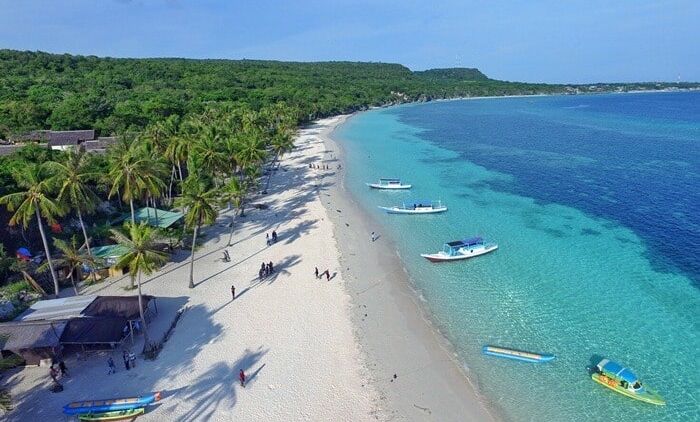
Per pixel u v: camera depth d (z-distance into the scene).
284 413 33.75
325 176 106.75
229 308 48.25
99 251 57.28
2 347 37.97
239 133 97.25
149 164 57.66
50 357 39.19
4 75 169.00
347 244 65.38
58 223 62.06
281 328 44.50
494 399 35.44
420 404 34.91
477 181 99.44
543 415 33.75
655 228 67.38
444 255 59.69
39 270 50.16
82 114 117.12
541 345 41.56
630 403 34.53
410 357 40.34
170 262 60.19
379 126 197.62
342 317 46.50
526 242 64.50
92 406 33.69
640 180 93.88
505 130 179.50
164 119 125.62
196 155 73.62
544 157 122.31
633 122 197.88
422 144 149.50
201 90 194.50
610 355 39.81
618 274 53.97
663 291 49.72
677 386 35.97
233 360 39.72
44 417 33.59
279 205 84.88
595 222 71.12
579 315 46.03
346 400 35.16
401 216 77.69
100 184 68.44
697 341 41.19
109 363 38.38
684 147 130.25
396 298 50.28
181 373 38.16
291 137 125.81
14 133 104.00
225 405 34.53
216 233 70.75
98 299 45.06
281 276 55.53
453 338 43.06
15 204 49.41
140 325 44.12
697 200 78.94
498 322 45.38
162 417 33.44
